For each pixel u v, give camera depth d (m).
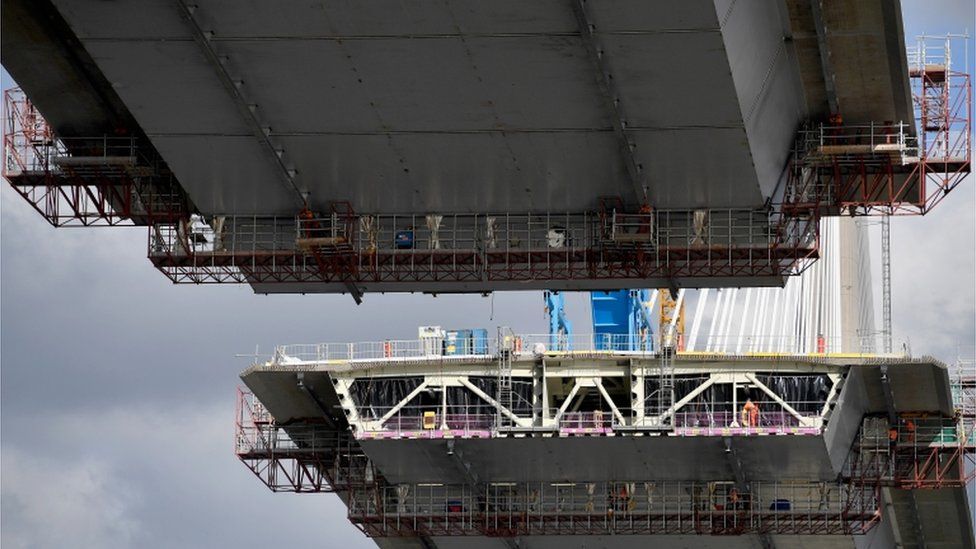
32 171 96.38
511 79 86.06
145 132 90.62
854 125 95.69
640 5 81.56
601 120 88.69
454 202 95.38
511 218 96.31
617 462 110.94
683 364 110.12
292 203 95.25
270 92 87.56
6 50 89.12
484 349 112.06
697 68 84.88
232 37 84.12
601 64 84.75
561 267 97.56
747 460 110.44
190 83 86.88
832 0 88.06
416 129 89.75
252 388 111.44
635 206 94.81
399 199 95.19
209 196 95.31
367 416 111.06
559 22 82.69
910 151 96.38
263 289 99.62
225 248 97.31
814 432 107.81
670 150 90.50
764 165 93.12
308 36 83.88
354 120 89.31
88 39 84.50
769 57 88.38
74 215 97.81
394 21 82.88
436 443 110.00
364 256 96.88
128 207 97.50
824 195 97.44
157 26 83.56
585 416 110.69
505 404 110.50
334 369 109.88
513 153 91.31
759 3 84.88
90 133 94.81
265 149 91.12
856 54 91.00
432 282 97.94
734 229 95.81
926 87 97.50
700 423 109.62
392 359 110.50
